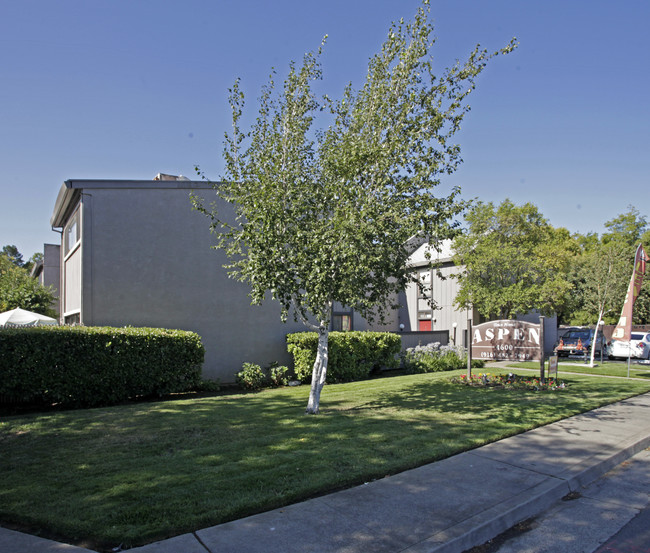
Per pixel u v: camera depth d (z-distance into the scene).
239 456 5.94
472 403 9.70
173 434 7.03
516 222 21.95
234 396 10.70
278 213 7.76
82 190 11.55
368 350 14.23
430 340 18.45
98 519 4.14
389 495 4.93
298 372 12.77
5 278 20.34
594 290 18.91
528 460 6.18
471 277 20.06
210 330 12.68
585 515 4.88
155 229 12.21
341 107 8.64
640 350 20.34
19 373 8.73
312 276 7.47
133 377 9.99
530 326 12.27
